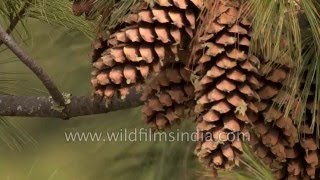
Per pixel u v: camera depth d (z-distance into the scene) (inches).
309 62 34.9
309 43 34.9
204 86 32.1
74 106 45.2
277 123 33.6
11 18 46.3
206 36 31.9
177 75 34.1
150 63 32.2
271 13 32.0
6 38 39.9
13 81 52.6
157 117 35.0
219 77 32.0
